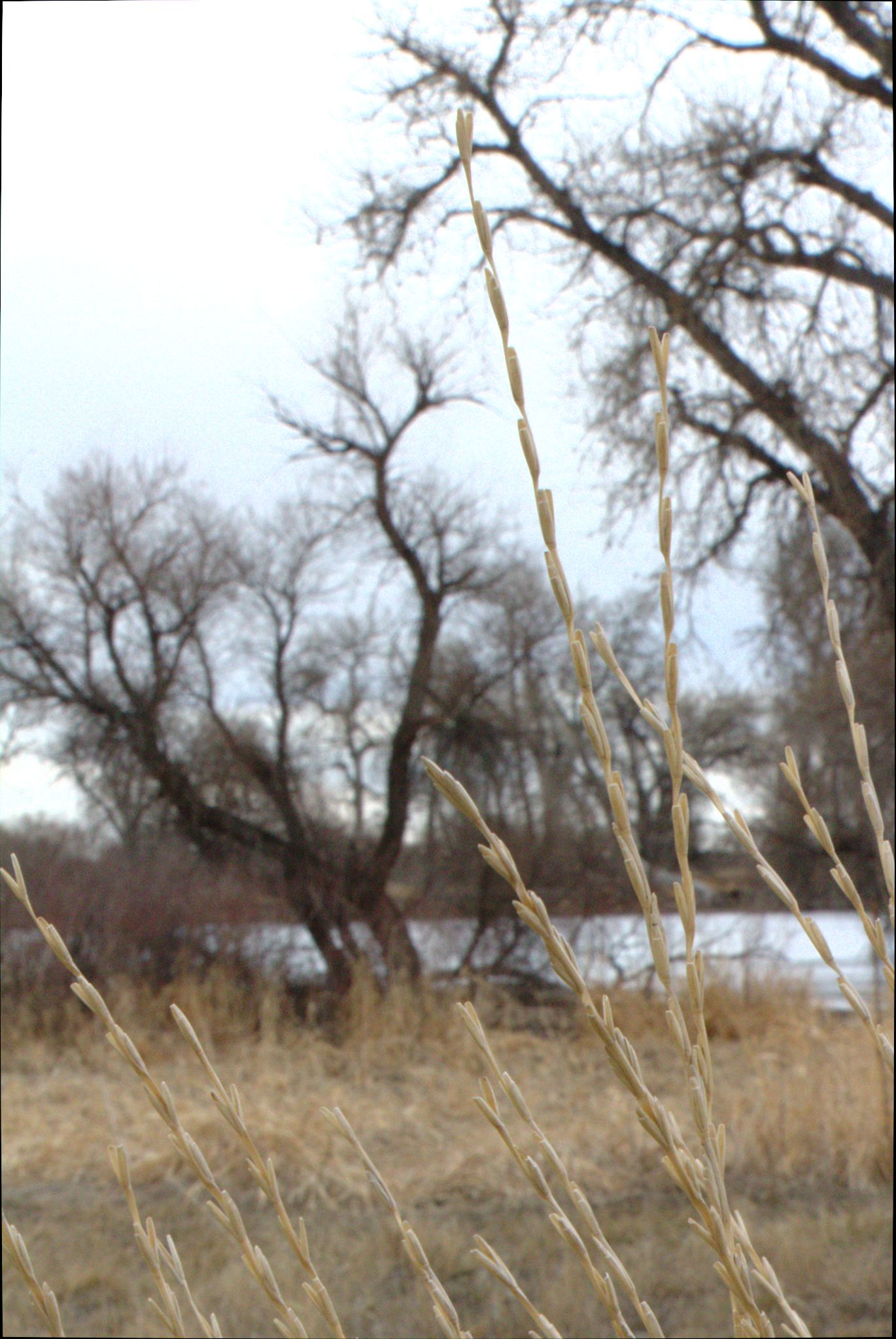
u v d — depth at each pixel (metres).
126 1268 6.22
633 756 16.42
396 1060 11.52
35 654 15.32
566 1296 5.48
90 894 13.57
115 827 15.96
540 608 16.88
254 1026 12.73
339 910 14.77
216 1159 8.02
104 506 15.57
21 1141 8.45
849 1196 7.07
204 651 16.38
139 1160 7.95
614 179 13.64
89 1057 11.23
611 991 13.73
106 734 15.35
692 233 13.38
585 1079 10.41
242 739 16.45
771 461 13.76
